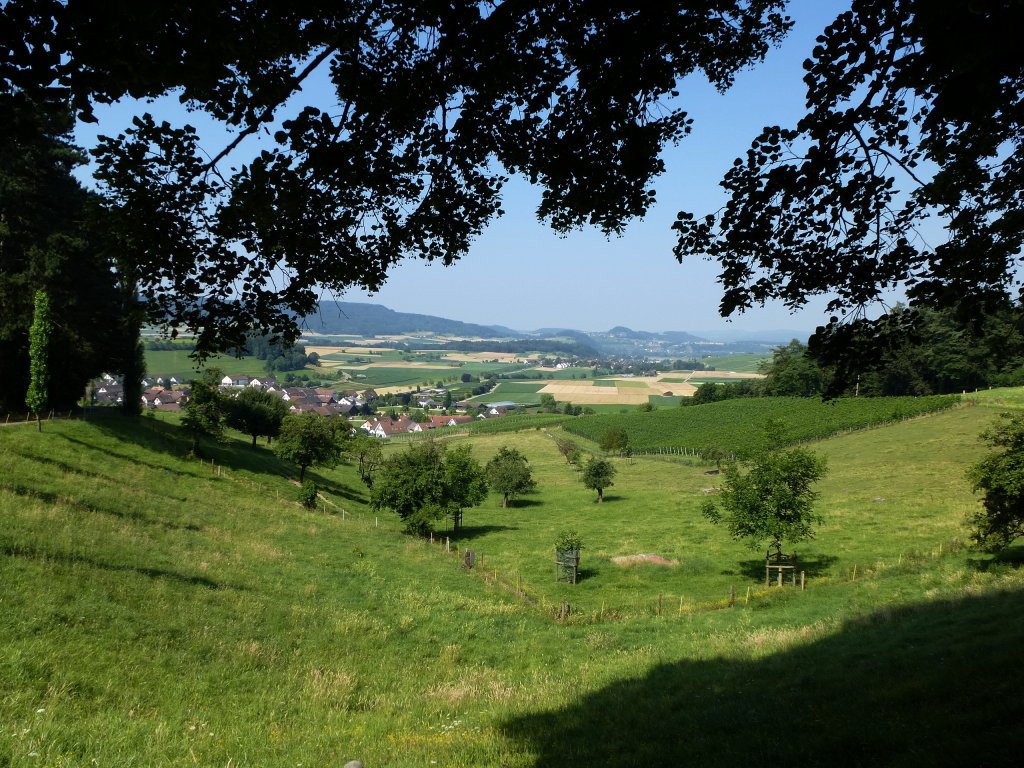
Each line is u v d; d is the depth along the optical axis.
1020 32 5.03
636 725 10.59
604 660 17.39
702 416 114.69
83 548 19.56
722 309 8.37
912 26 5.46
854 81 6.56
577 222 9.19
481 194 8.30
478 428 136.88
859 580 24.69
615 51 7.07
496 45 6.94
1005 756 6.54
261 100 6.27
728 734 9.55
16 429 37.19
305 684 14.30
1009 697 8.57
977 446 57.47
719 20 7.56
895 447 63.56
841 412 87.69
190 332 7.49
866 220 7.56
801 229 7.71
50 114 5.43
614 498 59.91
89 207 6.82
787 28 7.93
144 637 14.84
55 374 43.00
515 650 19.52
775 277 8.15
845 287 8.02
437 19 6.87
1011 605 15.49
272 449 67.88
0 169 37.53
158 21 5.11
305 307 7.84
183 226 7.01
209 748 9.27
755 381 151.00
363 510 50.84
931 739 7.74
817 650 14.79
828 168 7.14
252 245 7.37
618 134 7.98
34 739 8.52
